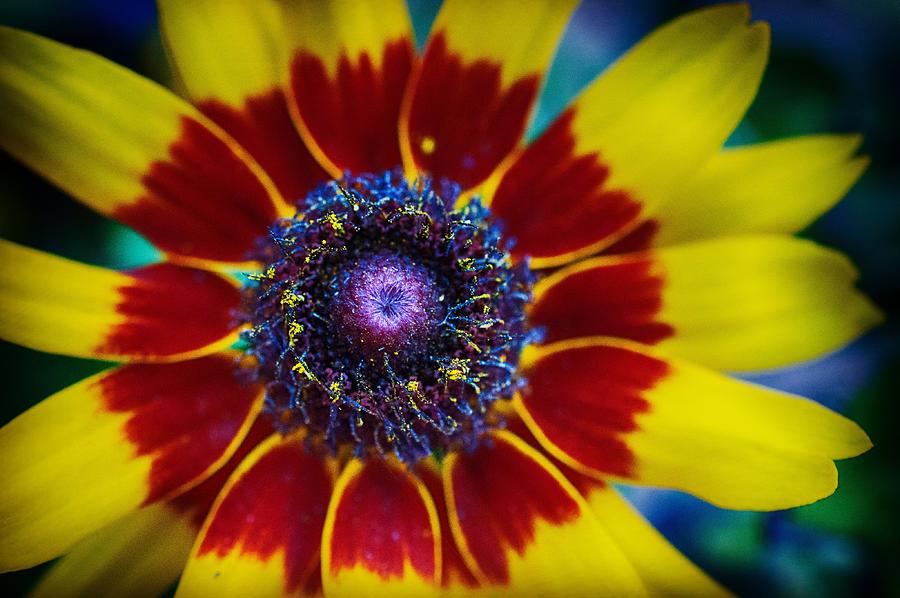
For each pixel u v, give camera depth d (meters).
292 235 0.12
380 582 0.12
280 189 0.13
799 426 0.12
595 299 0.12
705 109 0.12
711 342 0.12
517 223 0.13
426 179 0.12
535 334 0.12
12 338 0.11
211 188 0.12
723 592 0.12
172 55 0.12
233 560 0.12
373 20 0.12
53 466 0.11
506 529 0.12
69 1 0.14
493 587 0.12
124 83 0.12
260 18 0.12
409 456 0.12
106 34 0.14
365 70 0.12
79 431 0.12
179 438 0.12
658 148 0.12
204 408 0.12
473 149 0.13
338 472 0.12
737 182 0.12
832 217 0.14
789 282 0.12
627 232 0.12
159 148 0.12
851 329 0.12
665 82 0.12
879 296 0.14
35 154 0.12
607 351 0.12
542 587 0.12
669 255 0.12
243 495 0.12
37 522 0.11
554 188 0.12
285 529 0.12
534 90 0.12
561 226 0.12
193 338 0.12
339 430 0.12
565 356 0.12
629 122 0.12
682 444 0.12
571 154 0.12
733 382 0.12
